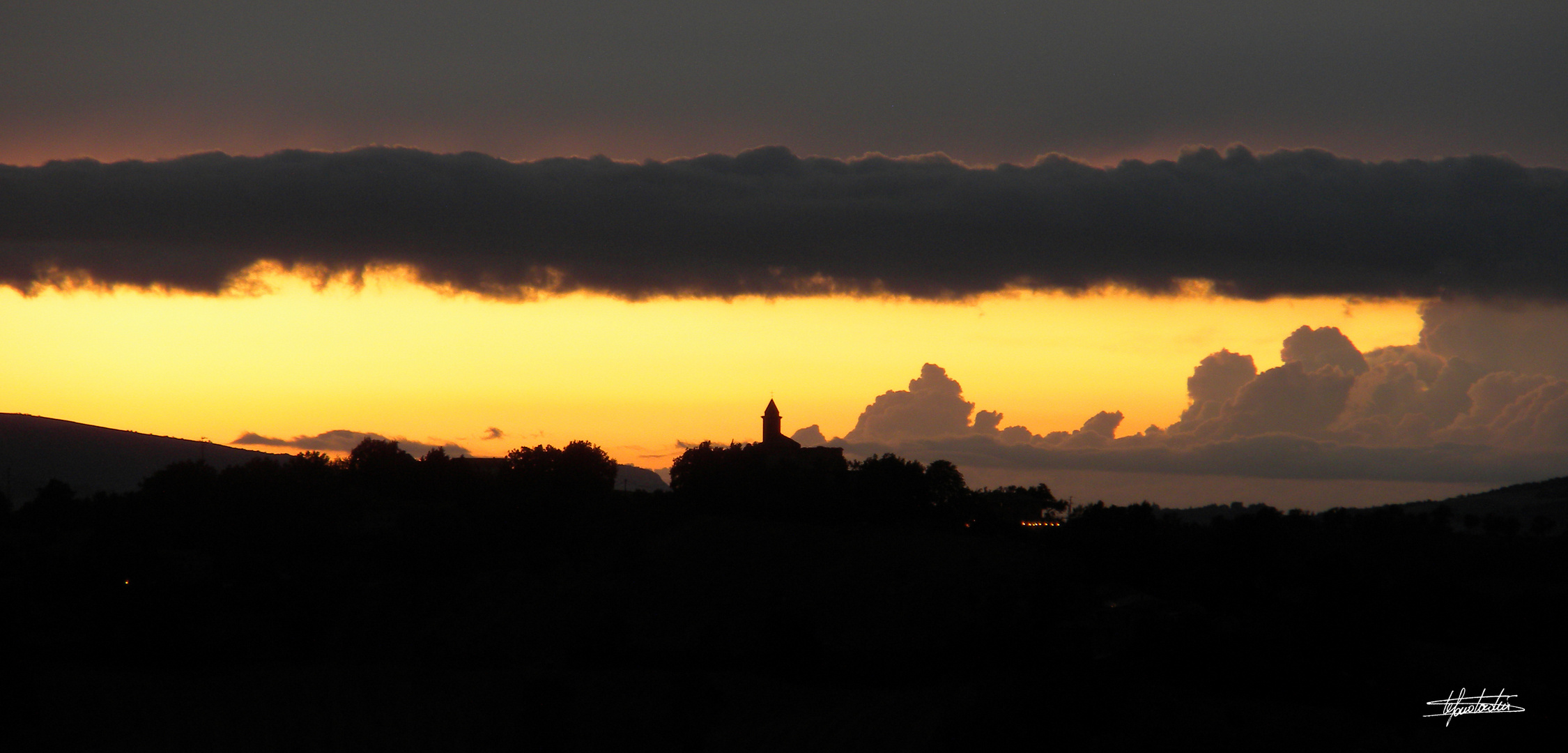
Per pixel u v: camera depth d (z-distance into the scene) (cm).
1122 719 16275
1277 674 17700
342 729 18625
